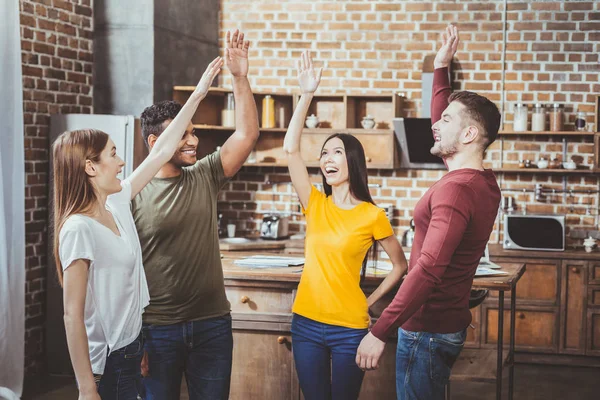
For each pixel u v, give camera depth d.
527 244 5.93
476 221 2.61
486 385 5.33
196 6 6.35
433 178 6.45
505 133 6.21
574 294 5.85
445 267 2.54
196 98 2.91
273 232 6.28
